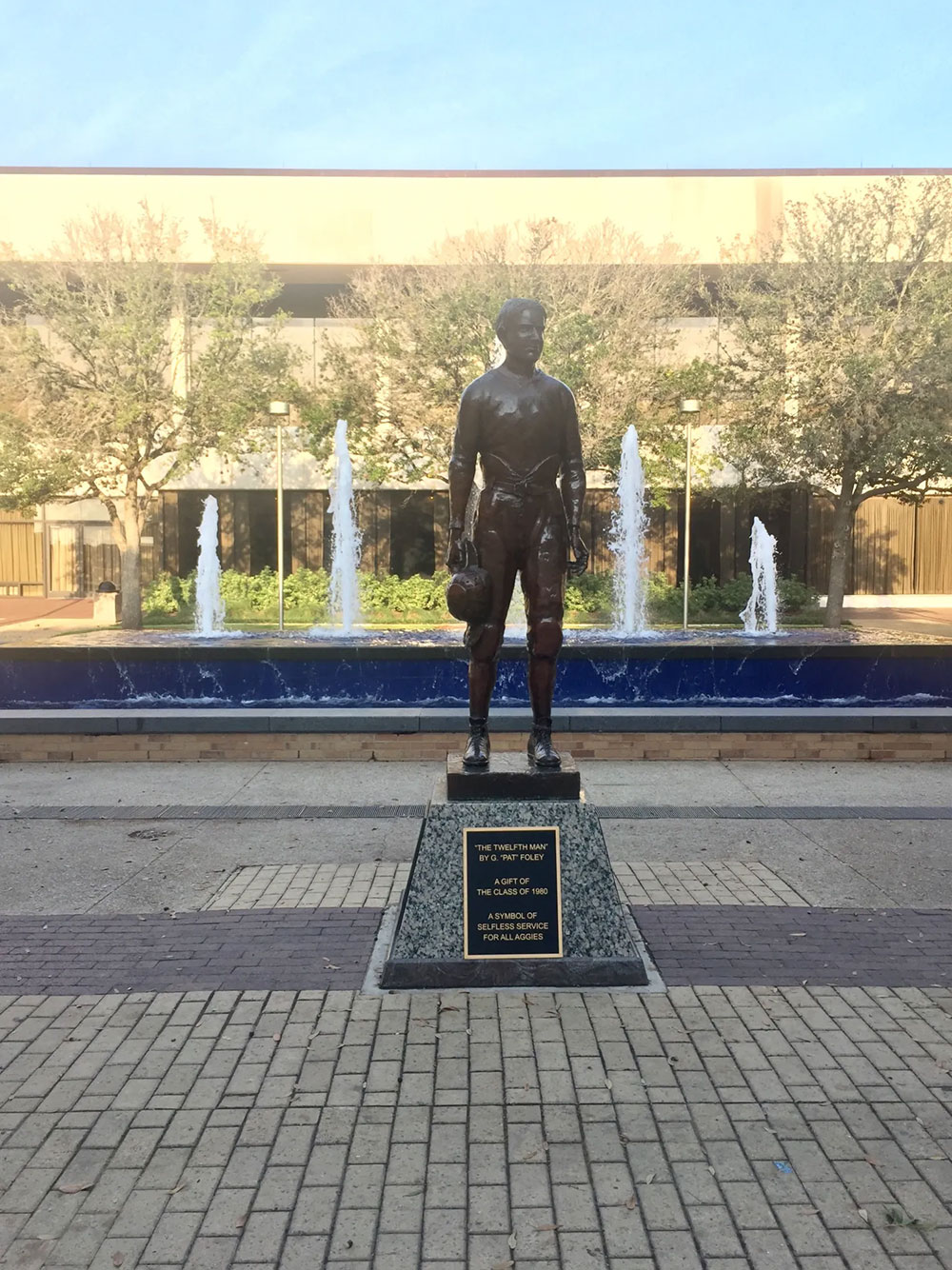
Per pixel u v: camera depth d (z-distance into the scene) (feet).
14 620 81.46
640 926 17.99
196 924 18.15
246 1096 12.38
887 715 31.22
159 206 88.69
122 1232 9.98
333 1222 10.11
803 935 17.58
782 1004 14.83
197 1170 10.95
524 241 77.97
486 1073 12.91
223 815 25.64
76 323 68.44
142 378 68.64
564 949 15.58
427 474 82.07
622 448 76.23
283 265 90.68
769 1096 12.34
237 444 78.43
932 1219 10.13
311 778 29.37
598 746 31.42
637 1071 12.94
